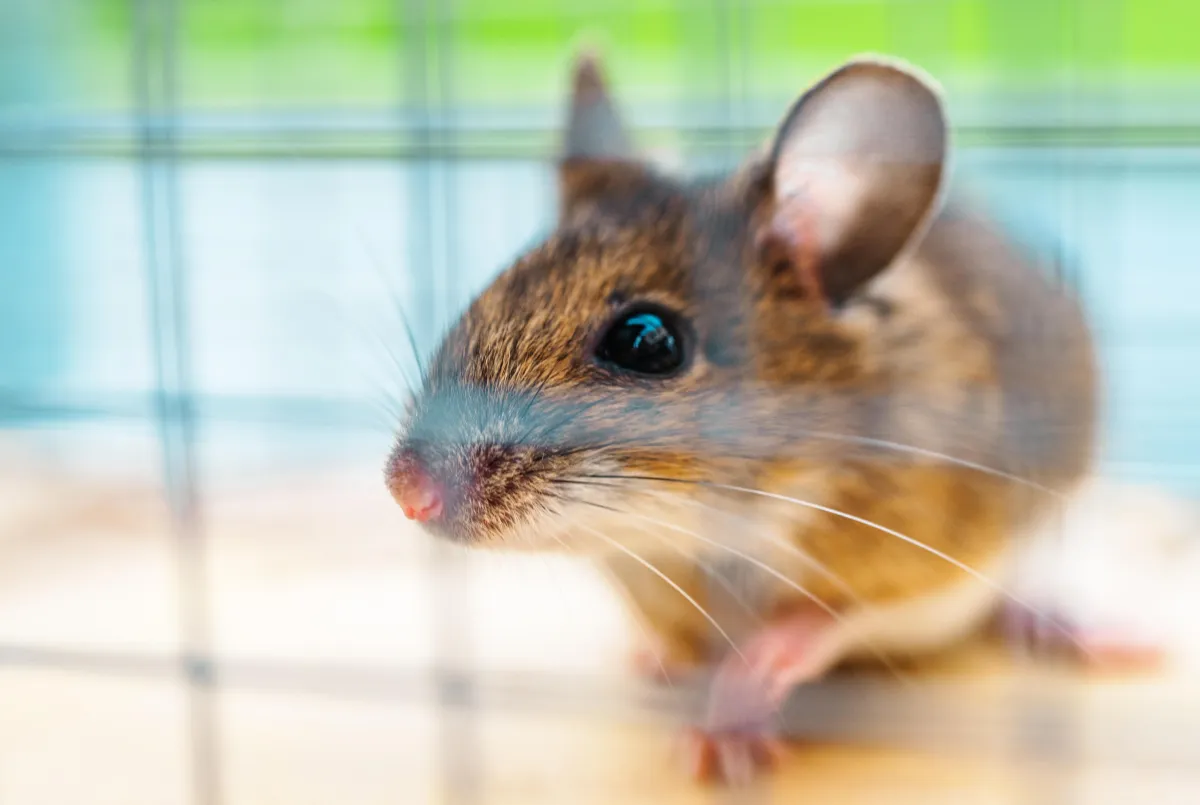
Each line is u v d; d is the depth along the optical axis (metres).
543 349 0.13
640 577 0.14
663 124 0.17
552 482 0.13
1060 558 0.16
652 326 0.14
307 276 0.20
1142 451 0.16
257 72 0.24
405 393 0.14
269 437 0.20
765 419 0.14
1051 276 0.16
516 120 0.17
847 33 0.21
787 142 0.14
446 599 0.17
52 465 0.20
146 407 0.16
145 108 0.16
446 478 0.13
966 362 0.15
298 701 0.15
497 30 0.24
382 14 0.23
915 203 0.14
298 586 0.17
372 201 0.18
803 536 0.14
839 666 0.15
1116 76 0.16
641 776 0.14
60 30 0.21
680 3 0.20
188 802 0.14
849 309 0.14
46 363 0.19
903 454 0.14
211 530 0.18
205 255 0.20
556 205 0.15
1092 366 0.16
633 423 0.13
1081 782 0.14
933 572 0.14
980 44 0.20
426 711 0.15
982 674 0.15
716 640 0.15
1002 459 0.15
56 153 0.16
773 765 0.14
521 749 0.15
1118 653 0.15
